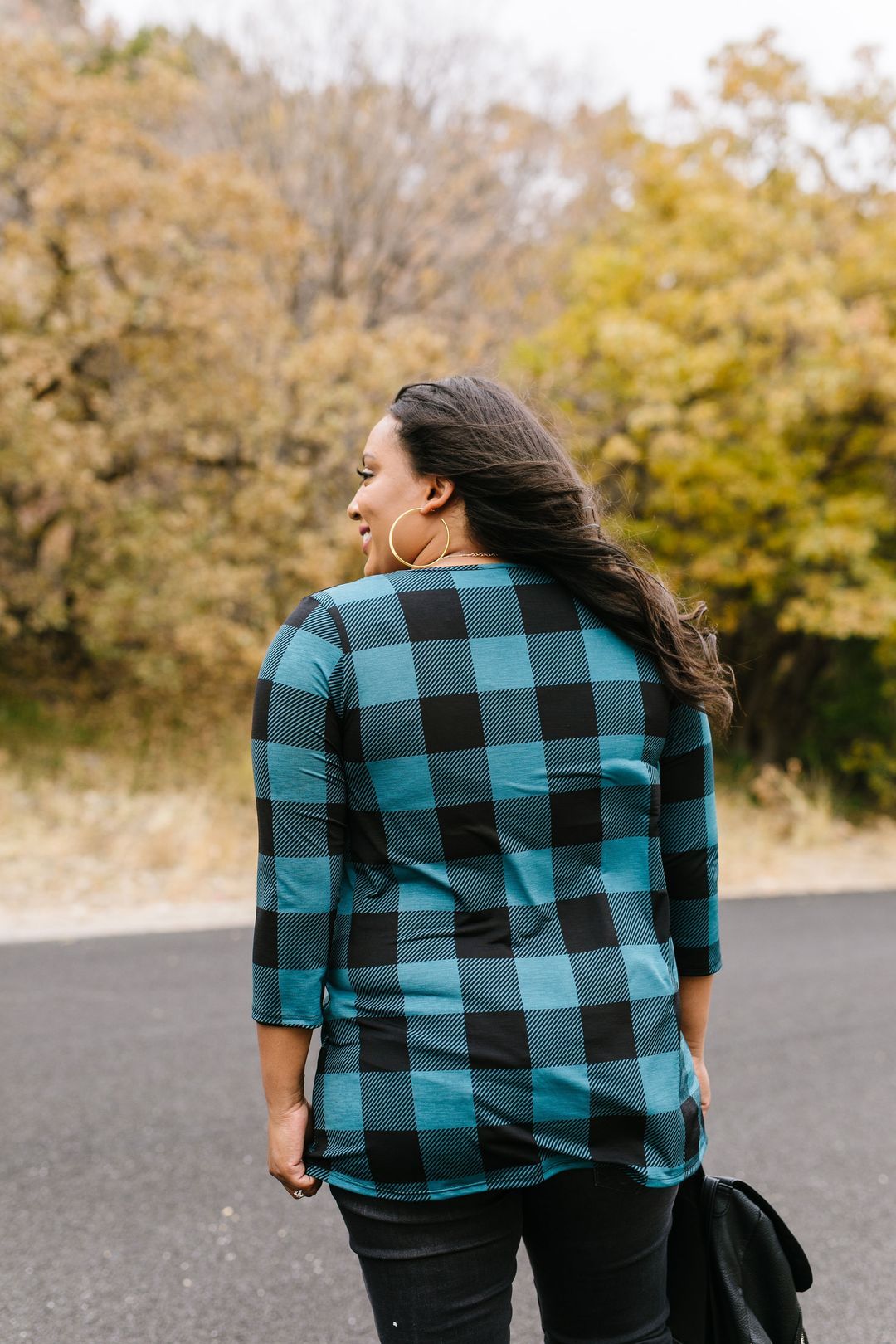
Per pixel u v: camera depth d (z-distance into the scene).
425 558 1.33
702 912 1.41
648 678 1.31
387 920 1.21
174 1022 4.23
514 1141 1.17
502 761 1.22
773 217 10.89
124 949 5.27
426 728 1.20
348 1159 1.19
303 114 14.87
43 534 10.89
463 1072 1.17
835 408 10.56
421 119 15.33
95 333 9.73
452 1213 1.19
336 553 9.66
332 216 14.52
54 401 10.09
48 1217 2.74
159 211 9.67
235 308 10.12
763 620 12.70
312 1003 1.23
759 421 10.50
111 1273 2.50
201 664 10.53
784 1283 1.46
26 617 11.28
